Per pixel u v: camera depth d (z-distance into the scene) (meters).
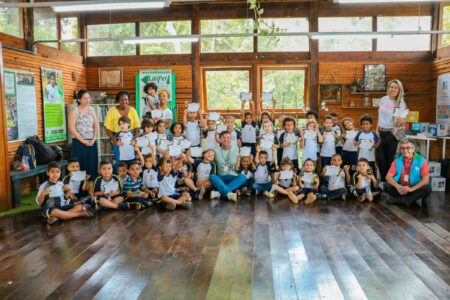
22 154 5.67
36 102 6.40
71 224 4.13
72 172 4.70
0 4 4.32
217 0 7.14
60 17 7.28
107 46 8.08
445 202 5.02
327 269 2.86
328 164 5.96
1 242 3.57
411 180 4.81
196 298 2.44
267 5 7.66
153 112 5.77
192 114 6.00
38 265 3.00
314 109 7.79
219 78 8.05
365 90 7.61
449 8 7.23
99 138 7.57
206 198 5.31
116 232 3.82
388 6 7.53
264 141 5.52
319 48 7.72
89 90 8.14
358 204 4.91
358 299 2.41
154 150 5.27
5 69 5.63
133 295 2.49
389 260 3.03
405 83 7.66
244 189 5.41
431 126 6.34
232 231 3.79
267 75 7.95
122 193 4.83
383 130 5.61
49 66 6.77
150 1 4.22
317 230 3.80
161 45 7.95
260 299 2.41
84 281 2.70
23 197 5.79
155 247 3.37
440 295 2.46
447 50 7.03
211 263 2.99
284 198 5.27
